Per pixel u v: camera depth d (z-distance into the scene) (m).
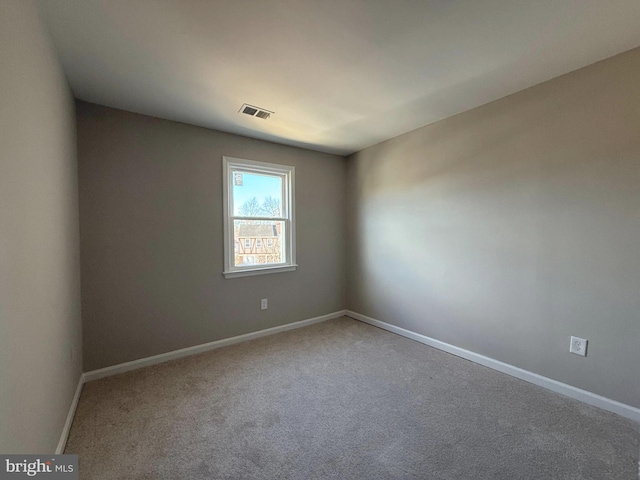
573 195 2.05
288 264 3.57
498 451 1.56
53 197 1.53
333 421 1.82
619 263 1.87
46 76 1.44
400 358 2.74
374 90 2.24
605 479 1.38
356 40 1.65
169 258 2.72
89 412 1.91
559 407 1.95
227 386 2.24
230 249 3.09
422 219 3.10
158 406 1.98
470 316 2.68
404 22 1.51
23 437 1.05
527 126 2.26
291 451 1.57
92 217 2.34
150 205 2.61
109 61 1.80
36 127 1.27
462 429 1.74
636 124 1.79
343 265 4.13
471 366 2.57
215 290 3.00
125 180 2.49
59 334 1.59
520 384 2.26
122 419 1.84
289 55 1.78
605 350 1.93
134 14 1.41
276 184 3.52
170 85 2.11
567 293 2.09
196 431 1.73
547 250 2.18
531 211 2.26
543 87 2.16
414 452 1.56
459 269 2.77
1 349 0.88
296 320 3.66
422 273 3.11
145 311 2.60
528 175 2.27
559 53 1.81
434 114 2.73
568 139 2.06
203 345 2.92
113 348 2.46
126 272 2.51
